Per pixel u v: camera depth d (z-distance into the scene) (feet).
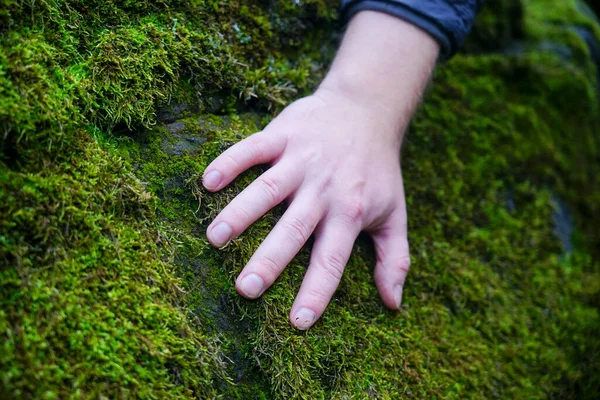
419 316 1.93
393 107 1.82
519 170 2.46
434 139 2.33
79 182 1.47
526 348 2.08
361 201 1.67
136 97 1.62
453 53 2.00
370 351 1.73
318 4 2.11
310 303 1.57
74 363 1.33
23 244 1.37
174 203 1.62
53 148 1.45
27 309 1.33
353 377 1.66
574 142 2.69
